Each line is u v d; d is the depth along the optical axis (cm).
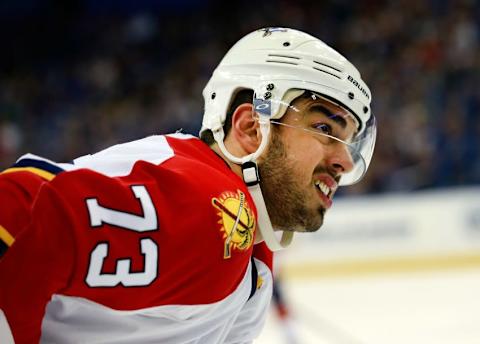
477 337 564
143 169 152
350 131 192
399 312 670
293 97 185
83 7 1642
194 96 1430
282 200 187
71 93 1505
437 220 907
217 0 1580
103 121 1412
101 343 165
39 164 147
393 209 914
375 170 1055
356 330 615
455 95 1158
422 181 1027
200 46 1532
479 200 903
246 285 186
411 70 1248
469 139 1066
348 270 905
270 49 191
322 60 189
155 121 1385
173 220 150
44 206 137
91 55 1572
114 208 144
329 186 192
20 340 140
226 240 157
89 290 145
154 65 1516
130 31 1584
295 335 538
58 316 157
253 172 183
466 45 1253
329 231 917
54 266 138
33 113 1468
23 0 1645
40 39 1609
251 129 187
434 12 1337
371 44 1349
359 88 193
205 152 181
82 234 139
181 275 153
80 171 142
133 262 145
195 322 172
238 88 191
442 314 648
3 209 138
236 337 207
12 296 137
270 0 1530
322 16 1464
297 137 185
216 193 158
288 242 199
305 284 855
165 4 1617
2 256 136
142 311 158
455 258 897
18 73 1571
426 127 1102
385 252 908
